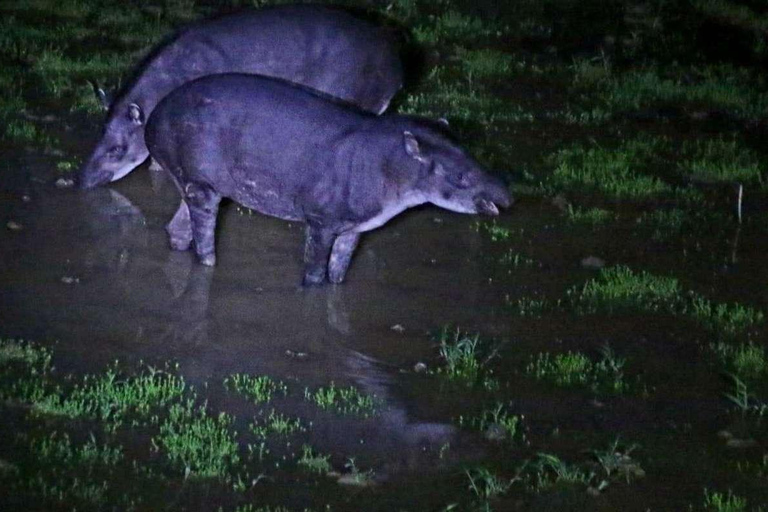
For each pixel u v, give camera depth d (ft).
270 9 49.42
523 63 70.49
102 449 34.09
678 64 73.00
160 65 48.60
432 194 42.04
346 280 45.75
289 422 36.63
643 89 68.28
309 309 43.47
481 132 60.49
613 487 34.83
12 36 66.13
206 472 33.42
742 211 54.70
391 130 42.29
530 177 56.03
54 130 55.72
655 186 56.08
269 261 46.60
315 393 38.34
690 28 77.77
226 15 49.19
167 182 52.31
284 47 48.57
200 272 45.21
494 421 37.47
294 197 43.19
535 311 44.60
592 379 40.52
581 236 51.01
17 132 54.49
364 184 42.27
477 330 42.98
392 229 50.42
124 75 62.54
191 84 43.91
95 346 39.63
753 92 69.36
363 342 41.70
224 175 43.78
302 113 42.88
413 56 69.41
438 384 39.50
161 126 43.91
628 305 45.44
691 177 57.98
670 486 35.12
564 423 37.88
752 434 38.06
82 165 49.83
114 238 47.06
